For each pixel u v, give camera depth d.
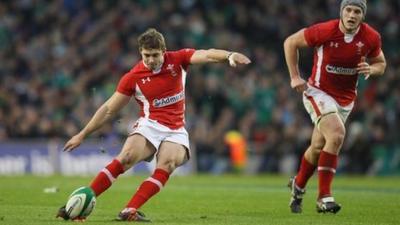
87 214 30.80
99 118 32.03
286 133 85.00
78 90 85.69
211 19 99.31
